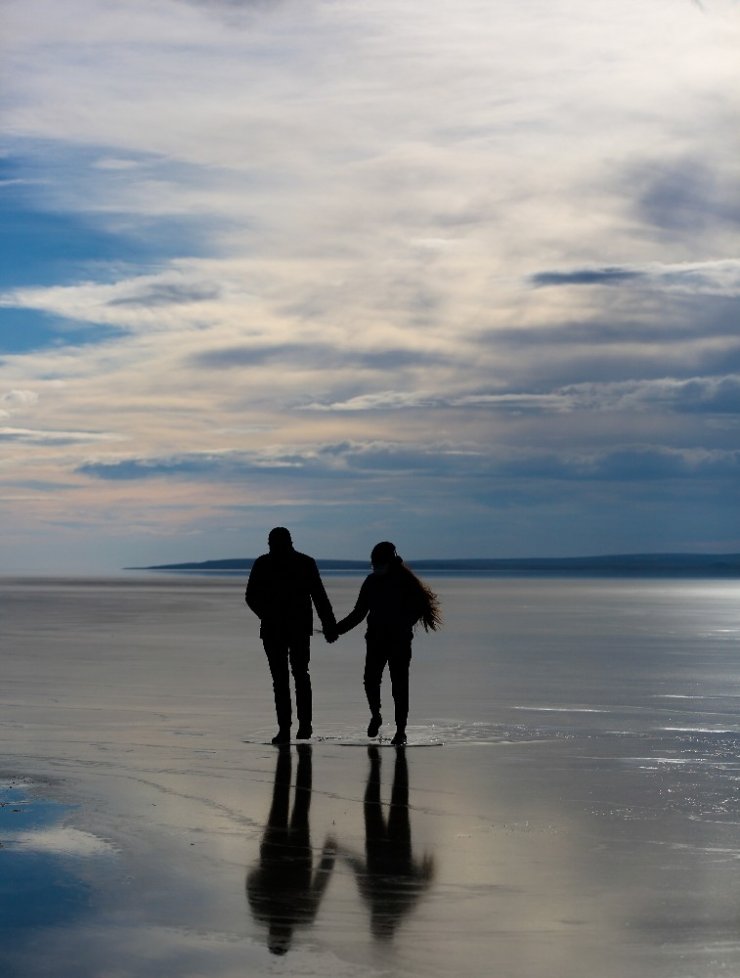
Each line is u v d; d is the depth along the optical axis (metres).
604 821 7.72
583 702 15.03
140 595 84.25
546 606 60.34
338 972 4.82
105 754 10.56
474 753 10.70
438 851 6.89
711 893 5.98
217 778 9.34
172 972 4.81
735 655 23.98
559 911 5.66
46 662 21.41
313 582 11.93
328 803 8.34
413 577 12.02
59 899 5.83
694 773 9.58
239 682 17.64
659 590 117.06
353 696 15.93
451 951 5.07
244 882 6.18
